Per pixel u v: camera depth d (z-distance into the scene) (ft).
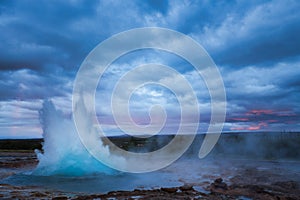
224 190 32.86
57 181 40.40
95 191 34.06
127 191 32.19
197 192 32.17
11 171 51.83
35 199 28.50
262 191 31.37
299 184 34.65
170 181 41.37
